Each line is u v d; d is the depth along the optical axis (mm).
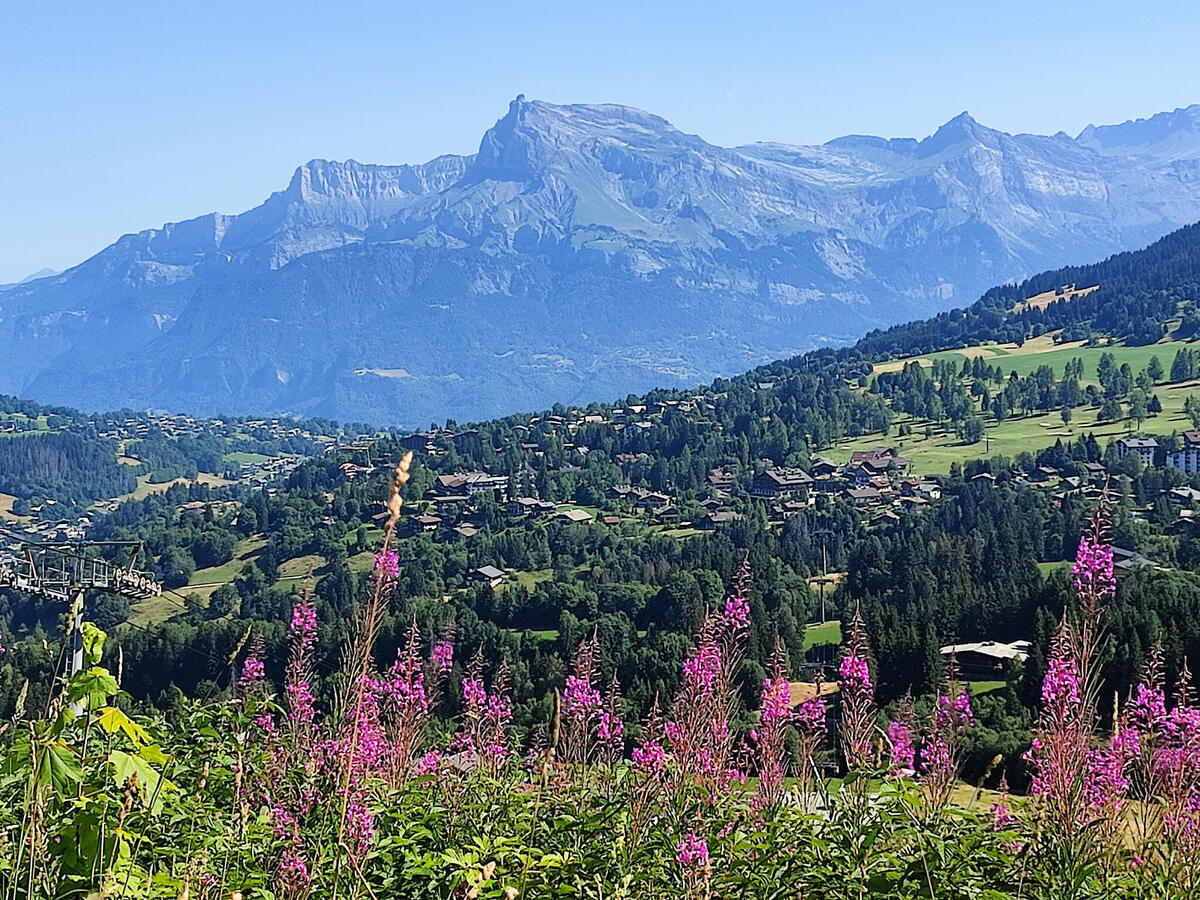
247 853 8445
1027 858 8578
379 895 8461
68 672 7402
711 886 8211
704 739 10094
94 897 6164
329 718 10180
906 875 8195
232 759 9812
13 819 7402
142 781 6703
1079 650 9516
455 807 9945
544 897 7969
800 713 10258
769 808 9266
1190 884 8219
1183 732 9297
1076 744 9062
